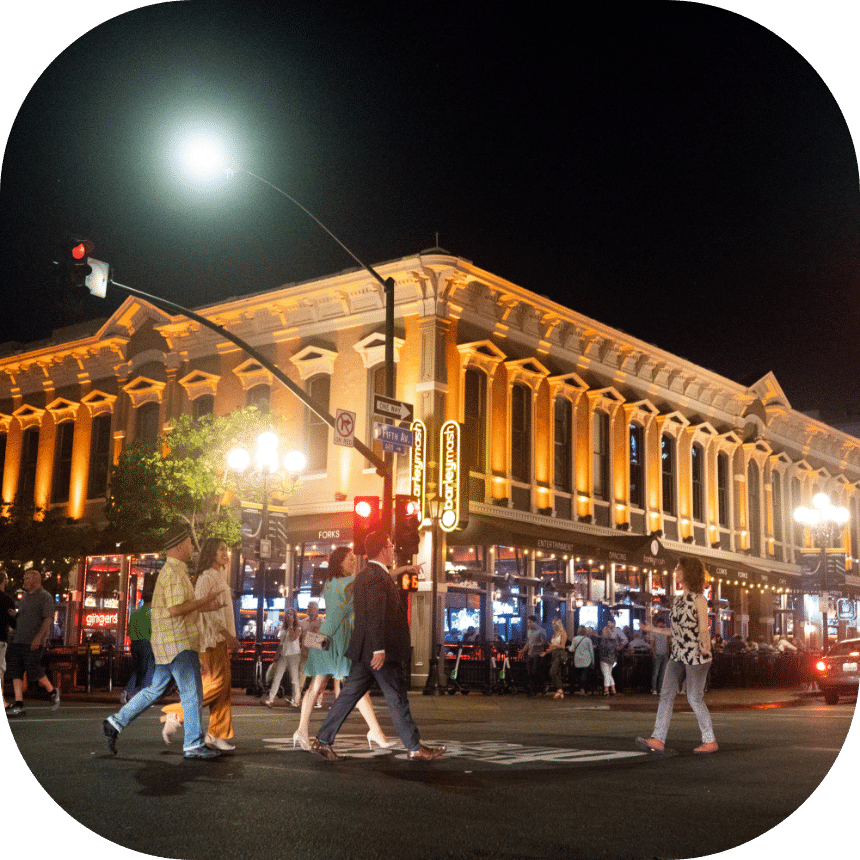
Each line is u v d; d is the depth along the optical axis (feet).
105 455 115.65
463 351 93.81
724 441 128.88
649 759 32.73
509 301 98.32
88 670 76.59
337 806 22.75
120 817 20.86
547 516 101.50
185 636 30.48
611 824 21.07
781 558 135.74
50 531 99.04
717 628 123.95
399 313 94.17
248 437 89.15
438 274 91.66
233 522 86.69
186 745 30.48
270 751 33.47
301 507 97.55
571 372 106.73
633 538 104.99
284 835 19.52
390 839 19.35
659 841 19.39
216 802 22.90
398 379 93.15
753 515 133.28
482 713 57.93
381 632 31.09
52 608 50.88
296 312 101.60
